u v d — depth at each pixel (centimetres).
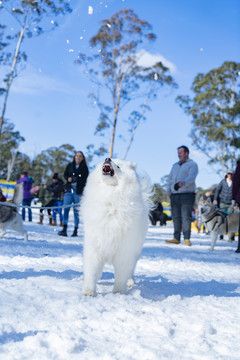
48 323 230
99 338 213
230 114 3192
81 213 343
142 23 2772
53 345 196
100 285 376
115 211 322
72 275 410
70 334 210
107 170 315
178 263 628
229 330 247
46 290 317
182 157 983
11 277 370
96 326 234
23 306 262
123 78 2936
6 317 236
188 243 1002
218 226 928
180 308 293
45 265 491
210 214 948
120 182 323
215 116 3297
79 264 523
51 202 1433
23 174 1500
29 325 225
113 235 322
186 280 469
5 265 466
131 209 324
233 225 976
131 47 2864
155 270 548
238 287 436
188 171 977
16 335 206
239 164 945
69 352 189
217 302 325
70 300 285
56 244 780
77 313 251
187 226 1000
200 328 242
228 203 1203
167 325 239
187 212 992
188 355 196
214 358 193
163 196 4612
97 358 185
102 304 280
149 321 245
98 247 326
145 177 386
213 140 3209
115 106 2966
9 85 2481
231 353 205
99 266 332
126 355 190
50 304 272
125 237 326
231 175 1205
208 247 1000
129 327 234
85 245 329
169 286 409
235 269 612
